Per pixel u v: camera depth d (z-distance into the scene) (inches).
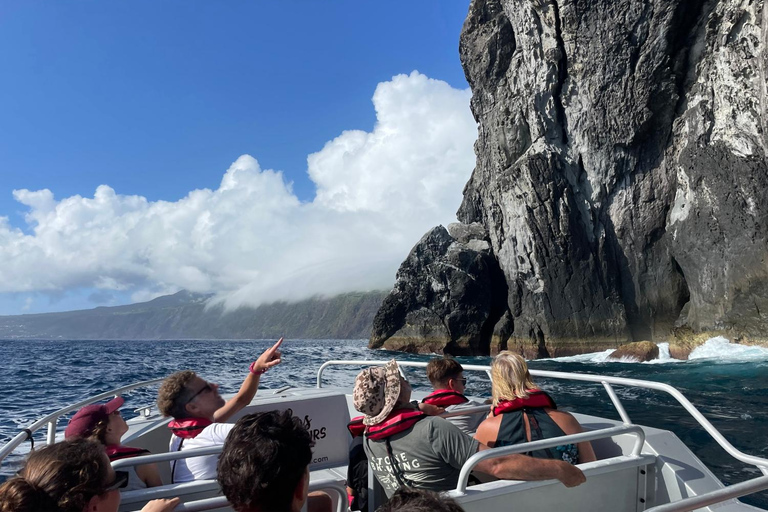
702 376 767.1
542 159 1462.8
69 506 59.8
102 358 1638.8
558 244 1446.9
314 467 156.1
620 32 1364.4
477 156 1868.8
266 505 59.6
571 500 102.5
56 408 544.1
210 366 1241.4
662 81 1339.8
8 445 108.4
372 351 1742.1
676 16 1283.2
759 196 1139.3
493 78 1648.6
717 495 76.0
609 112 1416.1
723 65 1220.5
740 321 1147.3
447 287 1631.4
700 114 1275.8
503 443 111.1
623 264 1457.9
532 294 1493.6
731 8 1186.0
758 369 839.7
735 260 1176.8
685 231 1315.2
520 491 97.3
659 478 112.3
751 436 297.7
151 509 78.2
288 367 1051.9
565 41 1460.4
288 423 64.1
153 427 154.5
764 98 1088.8
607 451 129.6
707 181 1246.9
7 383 828.6
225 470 60.8
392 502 48.0
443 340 1606.8
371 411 105.7
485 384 547.8
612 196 1462.8
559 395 494.6
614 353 1237.7
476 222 1897.1
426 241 1731.1
